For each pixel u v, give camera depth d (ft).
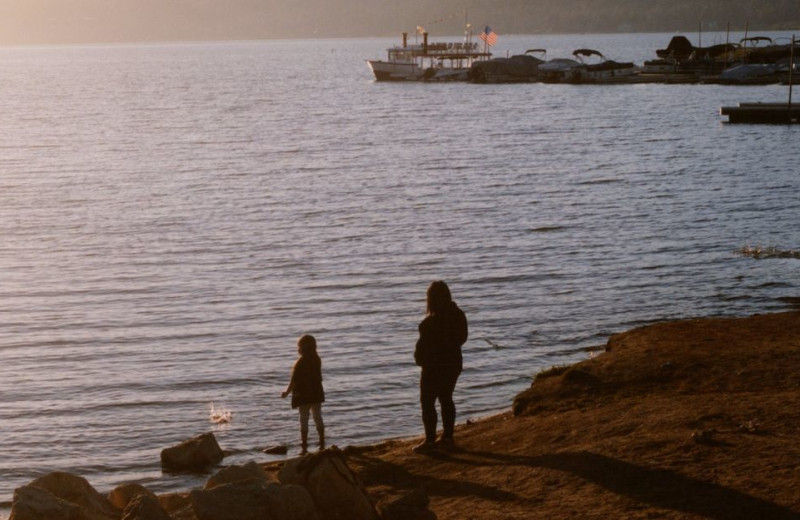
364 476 43.01
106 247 147.54
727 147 265.34
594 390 54.95
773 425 41.01
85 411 73.05
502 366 81.35
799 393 48.26
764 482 33.76
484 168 238.27
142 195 204.23
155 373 83.15
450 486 39.47
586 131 325.01
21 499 32.86
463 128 349.00
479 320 98.53
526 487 37.27
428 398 44.57
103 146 312.29
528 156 262.06
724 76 516.32
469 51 640.99
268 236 153.28
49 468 61.21
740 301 105.09
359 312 104.01
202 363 86.07
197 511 31.78
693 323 73.56
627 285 113.80
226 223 166.61
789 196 179.32
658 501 33.50
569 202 180.34
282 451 61.57
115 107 489.67
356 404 71.67
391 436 64.39
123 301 112.57
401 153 277.64
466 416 67.67
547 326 95.71
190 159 273.33
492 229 154.10
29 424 69.97
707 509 32.22
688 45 581.53
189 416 71.05
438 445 45.37
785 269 119.96
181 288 118.62
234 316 103.65
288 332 96.37
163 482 57.16
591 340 90.33
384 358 85.10
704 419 42.98
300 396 51.16
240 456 61.46
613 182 206.69
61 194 207.62
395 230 155.63
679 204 173.78
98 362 87.30
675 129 319.47
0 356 89.97
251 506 32.14
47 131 366.63
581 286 113.80
